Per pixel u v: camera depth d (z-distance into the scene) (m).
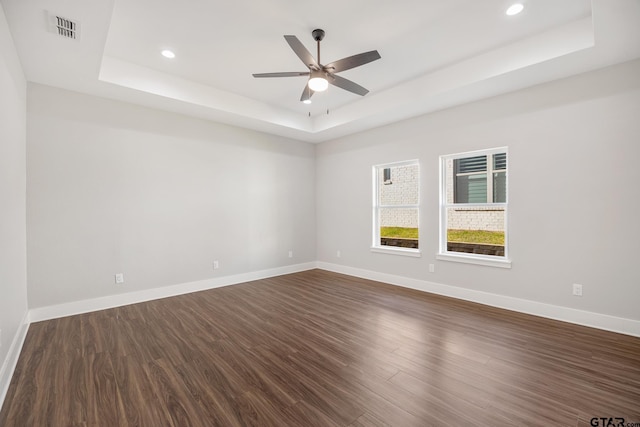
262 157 5.19
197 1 2.31
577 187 3.02
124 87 3.29
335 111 4.84
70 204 3.36
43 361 2.33
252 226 5.06
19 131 2.73
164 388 1.98
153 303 3.80
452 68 3.38
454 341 2.65
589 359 2.31
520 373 2.12
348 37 2.84
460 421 1.64
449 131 3.99
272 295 4.13
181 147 4.23
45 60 2.71
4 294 2.06
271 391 1.94
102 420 1.68
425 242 4.28
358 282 4.86
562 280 3.12
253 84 3.89
